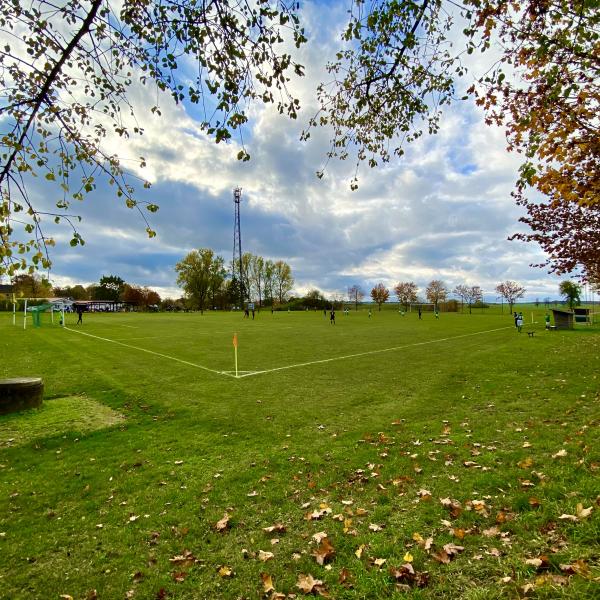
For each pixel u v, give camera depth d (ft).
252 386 39.78
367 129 19.30
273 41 12.80
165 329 117.29
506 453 18.62
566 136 14.96
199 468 20.65
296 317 206.90
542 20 13.75
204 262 320.70
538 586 9.09
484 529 12.37
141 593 11.37
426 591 9.95
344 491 16.85
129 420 29.76
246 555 12.81
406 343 75.51
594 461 15.66
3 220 11.18
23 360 57.21
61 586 11.93
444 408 29.66
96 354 63.05
